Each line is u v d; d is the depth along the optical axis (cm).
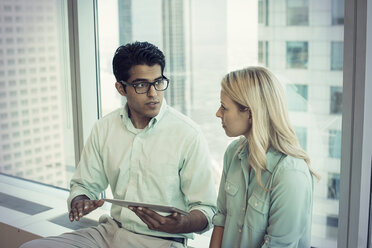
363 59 147
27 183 272
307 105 171
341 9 158
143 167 168
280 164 130
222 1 187
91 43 229
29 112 262
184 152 165
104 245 165
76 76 230
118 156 173
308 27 166
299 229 126
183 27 199
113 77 226
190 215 152
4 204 245
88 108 233
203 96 199
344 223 160
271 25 175
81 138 236
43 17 242
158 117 168
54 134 254
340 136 165
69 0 223
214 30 191
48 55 245
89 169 179
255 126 133
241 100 134
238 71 139
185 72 202
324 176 171
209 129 200
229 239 143
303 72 170
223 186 153
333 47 162
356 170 154
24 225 213
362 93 149
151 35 209
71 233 168
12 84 264
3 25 259
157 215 139
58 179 259
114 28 221
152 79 161
